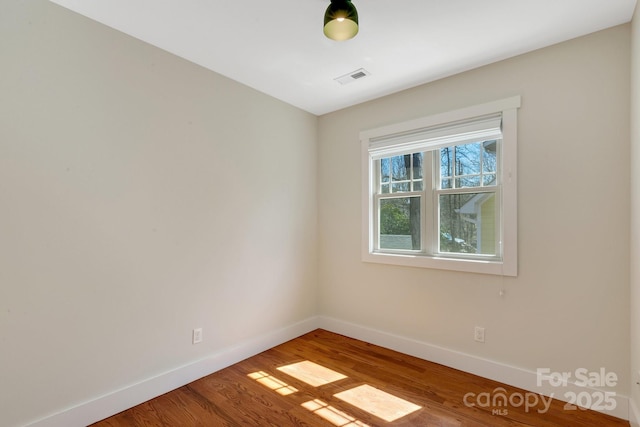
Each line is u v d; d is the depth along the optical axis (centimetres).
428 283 274
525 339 225
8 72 160
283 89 290
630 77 189
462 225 263
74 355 181
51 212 174
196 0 172
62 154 177
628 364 190
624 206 192
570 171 209
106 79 195
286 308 318
